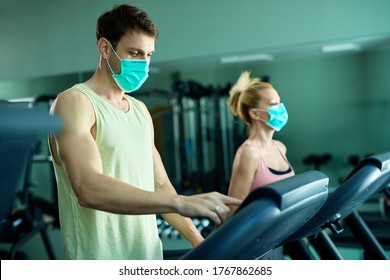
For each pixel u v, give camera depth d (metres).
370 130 4.19
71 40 4.74
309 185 0.89
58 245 4.60
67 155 1.16
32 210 4.39
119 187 1.07
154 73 4.70
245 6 4.08
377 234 3.58
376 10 3.67
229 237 0.78
